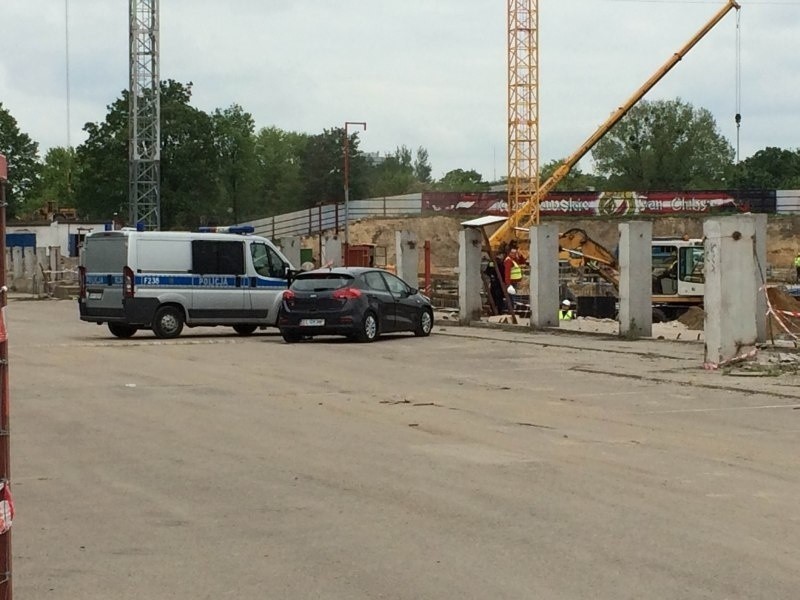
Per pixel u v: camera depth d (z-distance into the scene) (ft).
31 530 25.21
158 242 82.48
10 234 222.89
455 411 44.73
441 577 21.30
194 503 27.91
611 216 255.50
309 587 20.71
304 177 390.01
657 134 350.23
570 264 151.33
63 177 408.87
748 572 21.58
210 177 296.71
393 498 28.37
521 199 257.75
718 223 60.34
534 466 32.71
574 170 382.83
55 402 47.21
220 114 354.13
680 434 38.91
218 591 20.52
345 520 26.04
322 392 51.03
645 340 80.07
